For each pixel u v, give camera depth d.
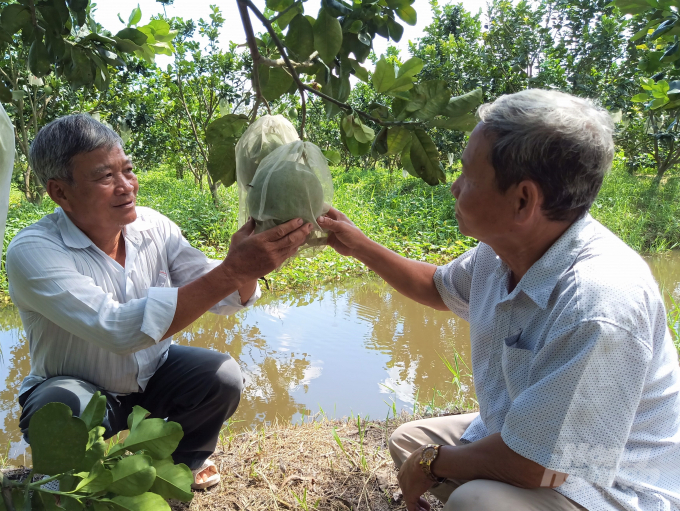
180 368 2.28
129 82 11.66
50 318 1.88
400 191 13.07
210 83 11.50
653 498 1.43
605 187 12.49
